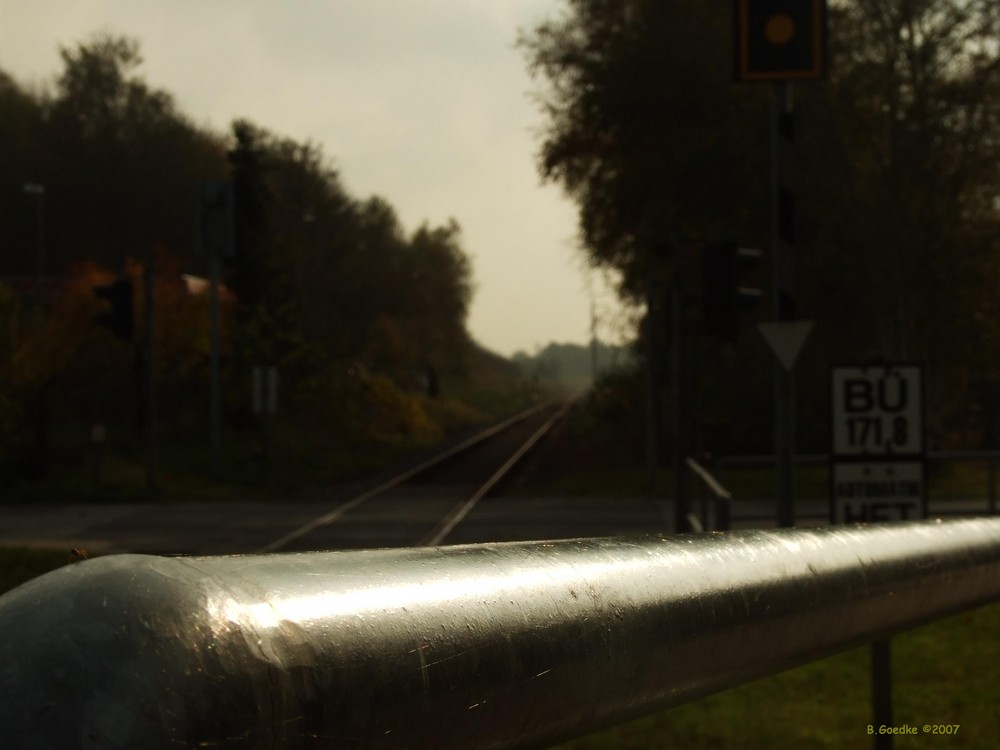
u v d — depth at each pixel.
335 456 48.69
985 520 2.62
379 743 0.88
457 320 100.00
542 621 1.07
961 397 40.31
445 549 1.10
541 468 42.97
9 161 81.31
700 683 1.42
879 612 1.95
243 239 54.62
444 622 0.96
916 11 30.98
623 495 30.11
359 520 24.64
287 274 57.12
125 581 0.80
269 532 22.61
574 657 1.10
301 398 52.47
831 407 11.20
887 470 11.15
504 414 116.62
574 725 1.17
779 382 12.33
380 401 63.28
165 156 83.12
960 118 31.66
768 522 20.50
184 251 82.00
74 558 0.89
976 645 9.12
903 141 31.59
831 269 32.12
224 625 0.80
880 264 31.67
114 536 22.09
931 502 23.28
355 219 80.62
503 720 1.03
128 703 0.73
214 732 0.76
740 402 40.88
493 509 26.67
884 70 31.08
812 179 30.59
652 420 30.20
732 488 29.22
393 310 88.19
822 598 1.70
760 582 1.52
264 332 51.09
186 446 43.09
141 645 0.76
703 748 5.97
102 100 82.69
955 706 6.84
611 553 1.29
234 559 0.90
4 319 38.16
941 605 2.27
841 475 11.17
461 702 0.95
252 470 40.53
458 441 65.81
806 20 11.62
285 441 48.09
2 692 0.73
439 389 100.56
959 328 32.03
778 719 6.64
